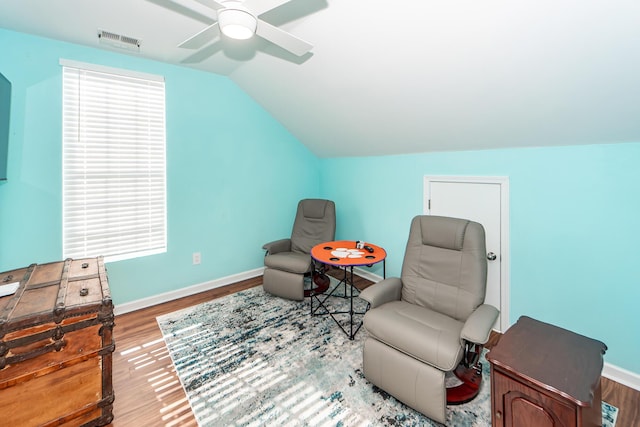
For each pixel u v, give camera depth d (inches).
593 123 64.7
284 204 150.0
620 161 66.1
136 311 104.7
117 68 97.0
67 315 52.9
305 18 69.1
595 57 51.8
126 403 62.8
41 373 51.1
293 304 110.0
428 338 58.0
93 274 68.9
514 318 86.8
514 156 84.4
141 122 104.3
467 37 58.7
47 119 87.0
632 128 61.3
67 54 88.7
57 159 89.4
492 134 83.0
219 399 64.0
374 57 74.9
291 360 77.2
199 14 73.8
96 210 97.6
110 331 57.3
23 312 51.2
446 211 103.4
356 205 142.7
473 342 53.9
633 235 65.3
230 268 131.8
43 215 88.2
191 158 116.3
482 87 69.1
